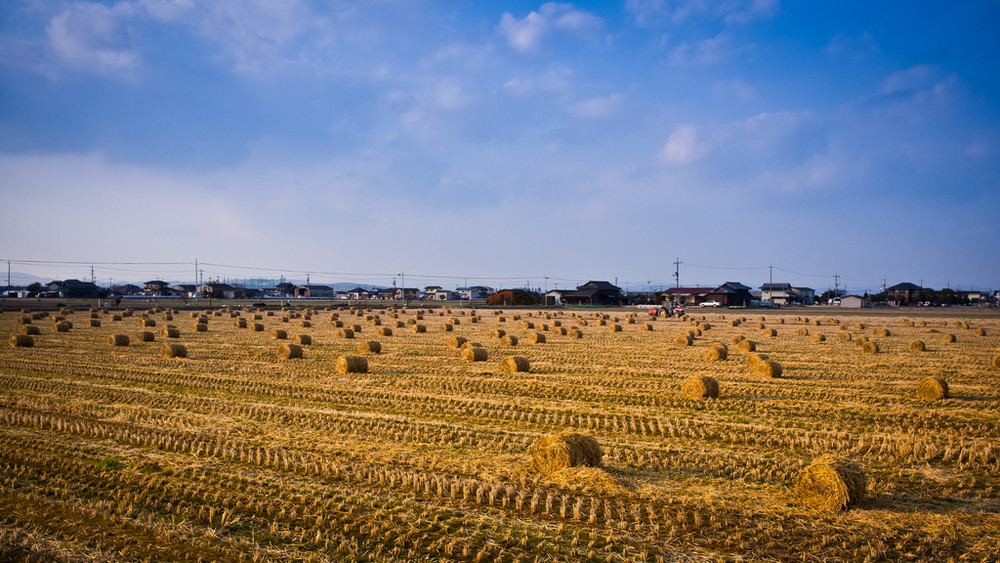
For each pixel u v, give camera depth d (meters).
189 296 147.12
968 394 19.17
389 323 54.47
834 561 7.94
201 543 8.42
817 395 19.09
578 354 30.16
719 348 27.45
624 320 63.28
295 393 19.12
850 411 16.69
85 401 17.50
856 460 12.10
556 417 16.05
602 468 11.70
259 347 32.09
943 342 37.88
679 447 13.13
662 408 17.20
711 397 18.55
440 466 11.73
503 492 10.38
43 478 10.91
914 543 8.42
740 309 107.62
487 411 16.78
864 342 32.03
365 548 8.34
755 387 20.39
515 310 96.69
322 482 10.84
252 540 8.54
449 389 20.00
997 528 8.80
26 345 30.92
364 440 13.61
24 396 18.17
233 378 21.72
